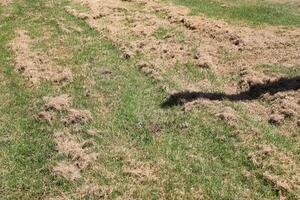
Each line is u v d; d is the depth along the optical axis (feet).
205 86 47.42
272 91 46.14
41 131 41.24
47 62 52.75
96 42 57.47
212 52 54.54
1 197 34.71
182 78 49.06
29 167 37.37
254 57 53.31
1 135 41.11
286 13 66.39
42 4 70.74
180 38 58.08
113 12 67.15
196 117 42.14
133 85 47.67
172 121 41.83
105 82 48.24
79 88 47.44
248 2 71.41
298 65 50.98
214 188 34.65
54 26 62.69
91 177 35.76
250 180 35.29
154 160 37.45
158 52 54.44
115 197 33.99
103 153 38.14
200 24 61.31
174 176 35.88
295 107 43.01
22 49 55.98
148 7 69.31
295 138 39.68
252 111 43.21
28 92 47.21
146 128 41.06
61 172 36.09
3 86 48.78
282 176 35.40
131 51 54.39
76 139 39.91
